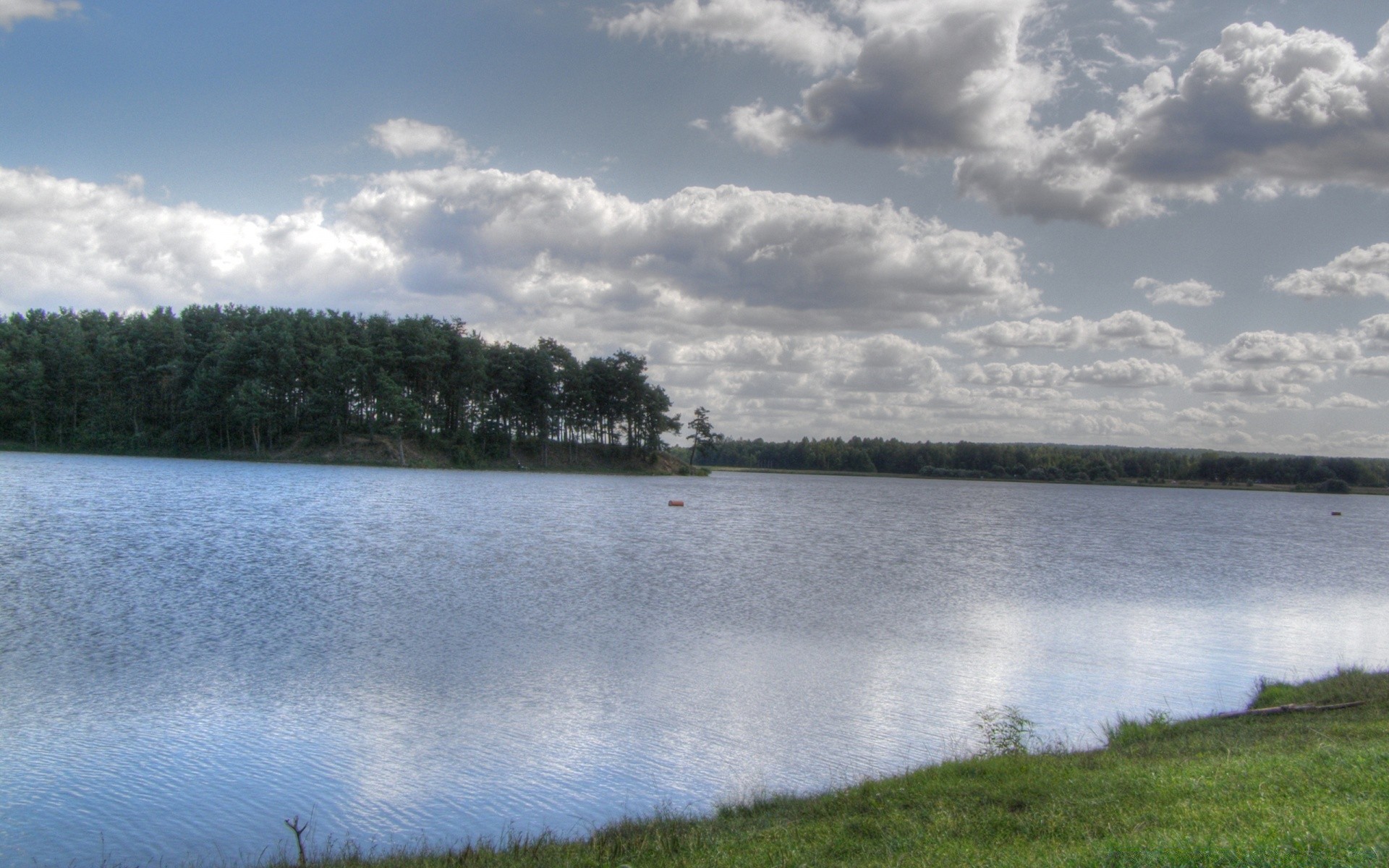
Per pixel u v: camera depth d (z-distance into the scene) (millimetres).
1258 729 19359
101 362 147375
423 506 87625
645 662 28328
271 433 146125
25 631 29562
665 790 17828
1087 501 198000
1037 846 11539
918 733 21891
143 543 52344
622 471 183000
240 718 21594
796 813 15180
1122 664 30766
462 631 31906
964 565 61031
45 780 17625
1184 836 10859
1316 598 50938
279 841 15250
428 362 152750
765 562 57719
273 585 40219
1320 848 9945
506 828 15914
